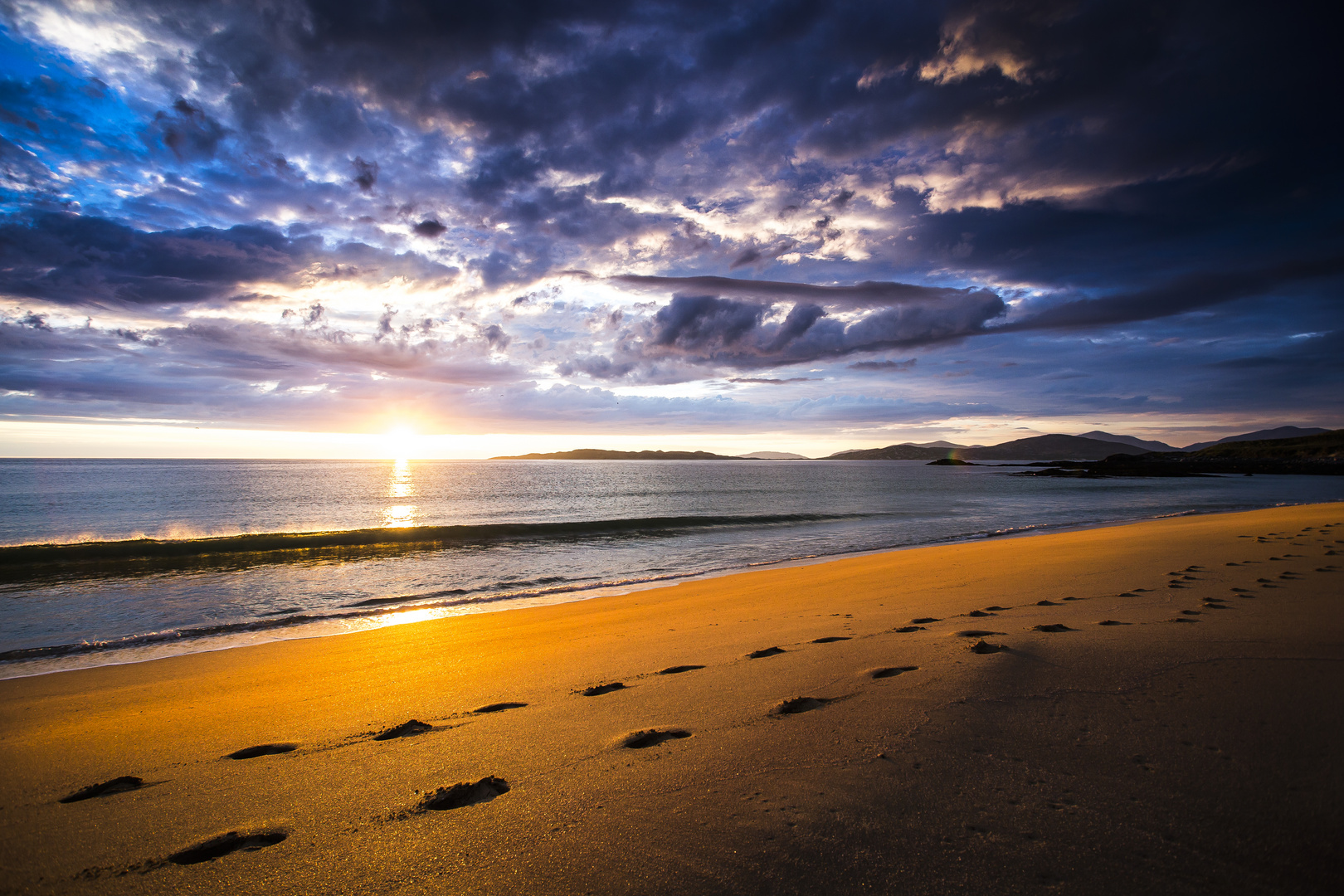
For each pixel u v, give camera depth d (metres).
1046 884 1.76
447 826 2.33
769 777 2.59
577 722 3.59
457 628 8.15
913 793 2.36
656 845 2.10
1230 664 3.78
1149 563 9.80
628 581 12.77
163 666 6.57
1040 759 2.61
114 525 27.38
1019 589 8.22
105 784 3.04
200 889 1.98
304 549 18.02
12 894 2.00
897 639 5.36
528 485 68.56
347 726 3.91
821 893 1.78
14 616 10.05
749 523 26.02
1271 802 2.16
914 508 34.91
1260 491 51.38
